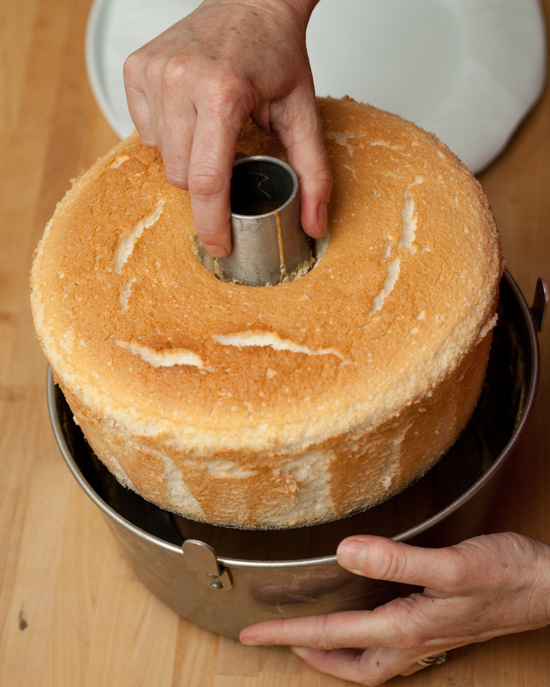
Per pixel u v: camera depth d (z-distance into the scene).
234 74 0.64
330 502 0.68
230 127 0.63
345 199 0.70
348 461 0.66
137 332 0.66
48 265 0.69
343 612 0.72
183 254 0.69
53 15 1.12
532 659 0.76
